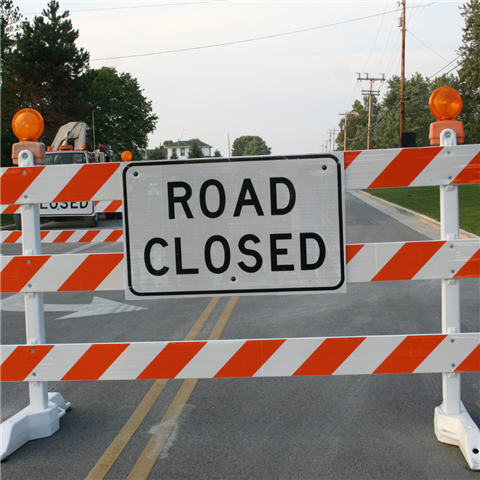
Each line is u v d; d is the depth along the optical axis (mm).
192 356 3391
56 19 48156
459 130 3305
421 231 15562
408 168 3236
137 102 62906
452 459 3201
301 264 3227
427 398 4133
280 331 6082
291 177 3199
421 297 7805
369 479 3010
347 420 3777
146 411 4035
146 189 3258
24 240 3543
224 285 3252
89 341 6000
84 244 14320
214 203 3230
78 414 4023
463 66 69688
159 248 3266
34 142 3547
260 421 3801
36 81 44031
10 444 3377
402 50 42125
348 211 22625
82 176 3398
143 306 7672
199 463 3238
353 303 7453
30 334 3561
